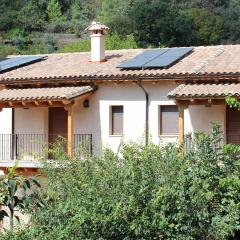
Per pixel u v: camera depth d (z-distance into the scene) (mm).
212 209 18641
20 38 107188
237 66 33594
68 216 17609
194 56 37250
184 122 34094
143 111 35156
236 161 19531
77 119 36531
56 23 120250
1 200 13594
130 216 17500
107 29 38781
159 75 33969
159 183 18078
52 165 19484
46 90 36062
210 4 118438
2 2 118750
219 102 31797
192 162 19328
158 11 101000
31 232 17469
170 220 17812
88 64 38281
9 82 37281
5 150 37969
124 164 18578
